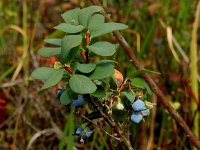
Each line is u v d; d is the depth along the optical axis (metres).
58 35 0.59
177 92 0.60
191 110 0.55
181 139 0.56
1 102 0.64
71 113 0.48
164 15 0.69
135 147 0.48
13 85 0.67
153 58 0.64
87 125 0.29
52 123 0.61
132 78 0.29
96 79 0.26
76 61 0.28
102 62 0.27
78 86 0.25
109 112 0.28
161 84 0.61
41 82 0.64
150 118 0.56
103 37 0.62
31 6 0.77
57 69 0.27
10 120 0.65
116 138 0.29
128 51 0.38
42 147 0.62
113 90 0.28
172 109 0.39
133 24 0.68
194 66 0.52
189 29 0.70
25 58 0.65
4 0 0.85
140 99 0.28
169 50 0.66
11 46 0.75
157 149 0.58
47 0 0.72
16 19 0.79
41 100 0.64
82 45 0.27
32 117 0.64
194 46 0.53
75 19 0.28
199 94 0.62
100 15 0.28
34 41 0.73
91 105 0.29
